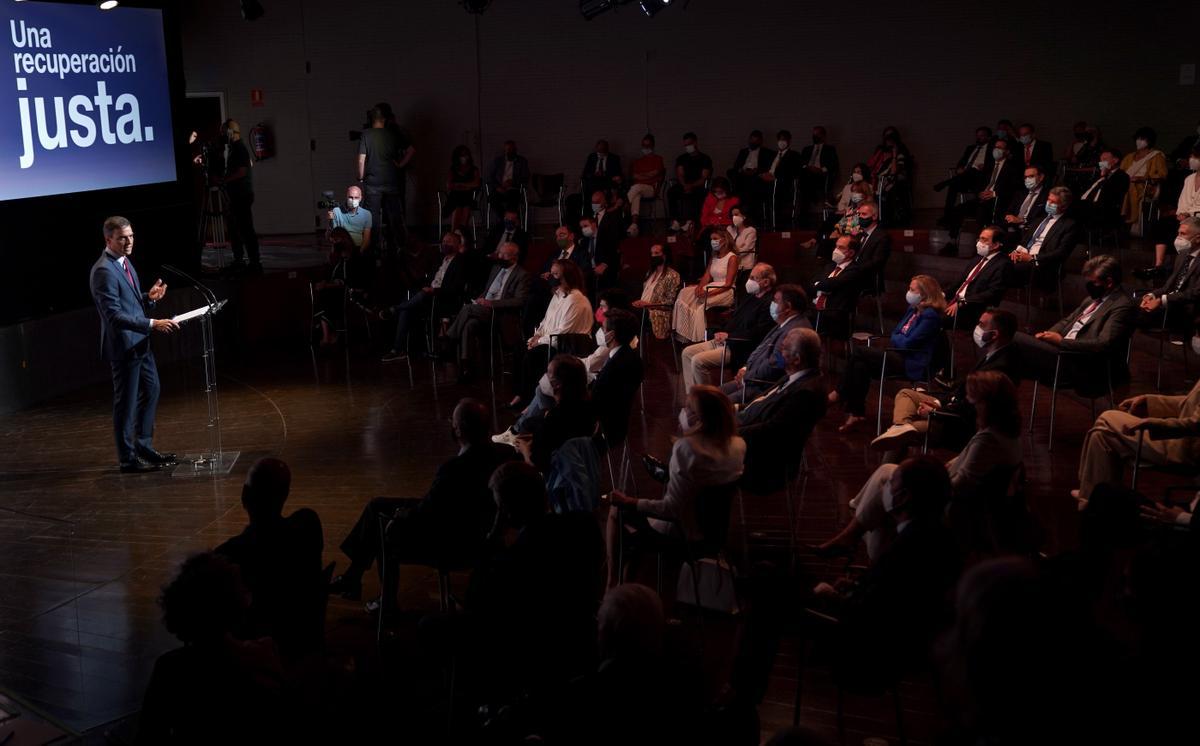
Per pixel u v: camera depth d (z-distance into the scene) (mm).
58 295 9750
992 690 1781
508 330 9719
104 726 3955
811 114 16016
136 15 10422
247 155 12008
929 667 3391
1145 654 2307
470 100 15984
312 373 10141
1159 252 9477
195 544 5852
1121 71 15555
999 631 1790
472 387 9312
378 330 11602
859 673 3340
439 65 15859
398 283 12836
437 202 16203
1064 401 7809
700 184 14312
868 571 3752
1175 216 9883
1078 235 9062
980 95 15828
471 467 4387
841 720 3736
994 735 1810
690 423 4980
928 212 15734
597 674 2666
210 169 12039
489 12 15766
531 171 16172
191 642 2961
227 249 13867
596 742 2594
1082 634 1827
